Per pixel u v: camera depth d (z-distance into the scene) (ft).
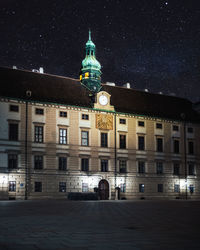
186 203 144.97
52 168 183.11
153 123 220.84
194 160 233.96
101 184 197.26
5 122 173.88
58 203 132.67
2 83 183.93
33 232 46.44
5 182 170.09
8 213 80.07
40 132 182.60
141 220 64.54
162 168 220.64
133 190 206.59
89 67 217.56
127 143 208.85
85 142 195.42
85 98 204.64
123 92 231.09
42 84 198.49
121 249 34.17
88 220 63.36
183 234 45.78
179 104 250.98
